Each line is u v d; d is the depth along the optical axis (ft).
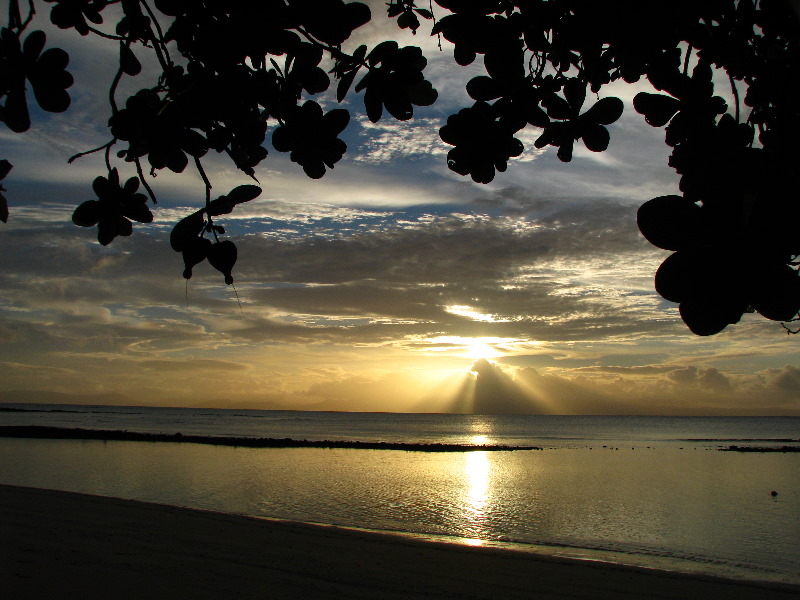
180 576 26.86
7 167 5.40
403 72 5.49
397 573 31.01
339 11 4.90
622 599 29.78
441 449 171.22
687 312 2.86
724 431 369.09
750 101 4.54
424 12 6.68
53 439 163.94
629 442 225.76
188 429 255.91
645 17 4.67
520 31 5.30
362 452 153.89
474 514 64.59
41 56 4.68
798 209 2.75
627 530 57.21
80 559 28.25
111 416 439.22
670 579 34.06
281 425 355.97
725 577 38.04
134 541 33.04
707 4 4.45
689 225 2.90
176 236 4.78
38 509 40.81
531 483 93.35
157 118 5.48
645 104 4.77
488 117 5.75
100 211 5.65
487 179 5.99
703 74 4.61
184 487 79.46
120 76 5.52
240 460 120.78
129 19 5.30
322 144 5.66
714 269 2.81
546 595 29.30
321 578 28.73
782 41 4.21
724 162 3.20
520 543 50.72
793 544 51.65
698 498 77.82
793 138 3.42
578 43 5.08
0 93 4.76
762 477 104.27
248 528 39.88
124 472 94.38
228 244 4.81
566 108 5.60
